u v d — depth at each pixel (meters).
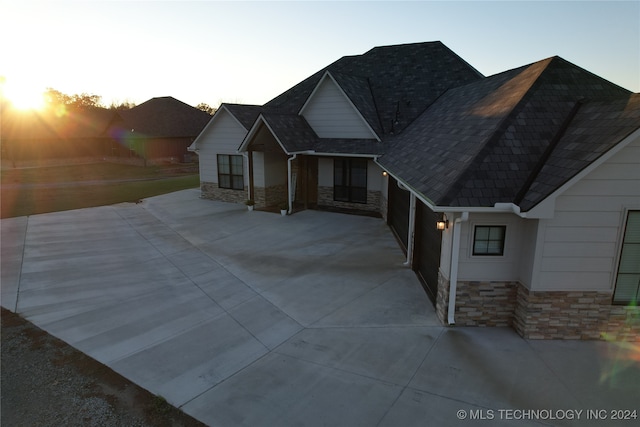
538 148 7.16
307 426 5.00
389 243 13.12
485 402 5.39
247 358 6.59
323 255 11.96
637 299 6.76
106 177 31.17
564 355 6.49
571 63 8.59
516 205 6.41
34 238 14.02
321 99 17.70
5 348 6.99
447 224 7.45
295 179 19.33
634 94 6.57
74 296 9.20
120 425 5.09
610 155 5.81
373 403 5.41
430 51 19.59
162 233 14.76
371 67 20.28
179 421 5.14
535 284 6.73
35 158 38.97
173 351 6.84
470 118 9.95
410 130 15.27
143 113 39.59
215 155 20.55
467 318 7.49
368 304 8.59
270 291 9.38
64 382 6.01
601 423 4.97
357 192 17.97
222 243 13.41
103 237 14.20
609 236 6.49
